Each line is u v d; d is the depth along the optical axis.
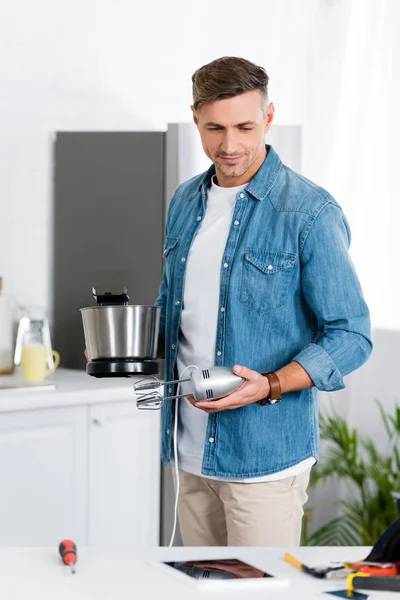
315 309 2.16
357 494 4.38
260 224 2.20
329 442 4.45
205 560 1.74
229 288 2.20
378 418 4.34
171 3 4.21
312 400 2.27
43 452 3.21
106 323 2.21
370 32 4.36
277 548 1.84
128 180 3.71
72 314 3.91
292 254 2.16
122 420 3.42
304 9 4.53
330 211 2.16
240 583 1.59
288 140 3.64
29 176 3.88
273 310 2.18
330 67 4.47
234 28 4.40
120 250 3.76
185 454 2.31
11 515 3.15
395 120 4.28
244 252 2.20
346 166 4.42
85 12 3.99
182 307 2.31
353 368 2.15
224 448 2.21
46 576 1.63
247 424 2.20
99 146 3.79
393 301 4.32
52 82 3.93
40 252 3.93
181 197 2.47
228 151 2.12
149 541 3.52
